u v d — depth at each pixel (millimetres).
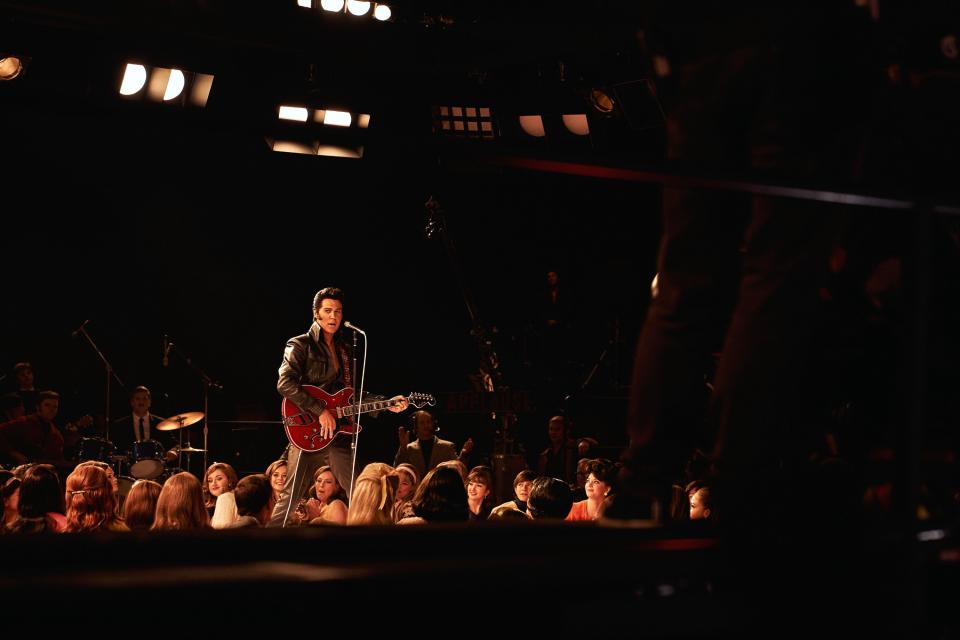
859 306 2287
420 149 1009
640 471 1441
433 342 12039
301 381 5988
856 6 1401
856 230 2270
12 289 11023
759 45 1390
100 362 11258
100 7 1430
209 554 917
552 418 8836
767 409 1383
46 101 854
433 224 9469
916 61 1976
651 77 1579
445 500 3613
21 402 8945
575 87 5004
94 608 732
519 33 2305
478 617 870
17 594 714
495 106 4785
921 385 1158
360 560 925
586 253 11188
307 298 11961
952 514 1212
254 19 2180
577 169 1045
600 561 973
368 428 11578
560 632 904
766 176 1070
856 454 2230
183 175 11531
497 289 11727
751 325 1396
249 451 11039
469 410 9250
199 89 4133
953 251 2162
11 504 4000
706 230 1452
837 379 2260
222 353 11703
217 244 11703
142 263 11477
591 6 1894
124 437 9773
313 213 11914
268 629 782
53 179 11141
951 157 2061
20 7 1788
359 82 3842
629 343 9688
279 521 5887
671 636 962
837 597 1065
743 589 1012
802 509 1252
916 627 1091
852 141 1427
